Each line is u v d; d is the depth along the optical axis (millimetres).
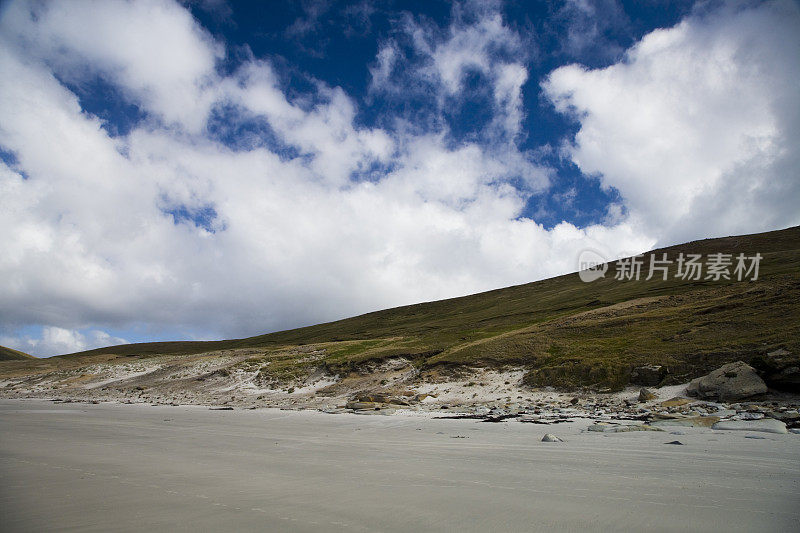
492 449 13828
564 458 11789
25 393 75438
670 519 6398
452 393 39750
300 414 30281
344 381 52500
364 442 16281
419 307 163250
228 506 7488
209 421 26141
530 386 37719
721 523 6188
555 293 124625
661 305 57312
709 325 38875
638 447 13211
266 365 66750
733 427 15992
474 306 140125
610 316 57156
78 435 19500
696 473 9500
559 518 6539
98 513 7141
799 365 24578
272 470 10914
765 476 9109
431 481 9305
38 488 9039
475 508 7148
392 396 40844
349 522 6512
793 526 6020
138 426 23453
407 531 6062
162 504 7656
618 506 7117
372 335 116625
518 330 62375
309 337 147250
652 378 31922
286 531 6125
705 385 26922
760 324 34812
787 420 18156
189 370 75875
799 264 80562
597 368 35781
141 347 175250
